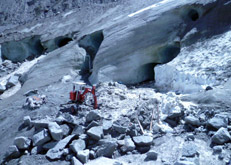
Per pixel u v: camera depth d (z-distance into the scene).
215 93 5.87
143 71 12.68
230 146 4.00
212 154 3.91
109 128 5.48
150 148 4.66
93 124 5.62
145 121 5.73
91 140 5.17
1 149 5.95
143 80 12.72
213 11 10.62
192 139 4.51
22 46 27.55
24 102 10.26
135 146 4.75
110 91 8.99
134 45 12.57
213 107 5.36
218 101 5.50
